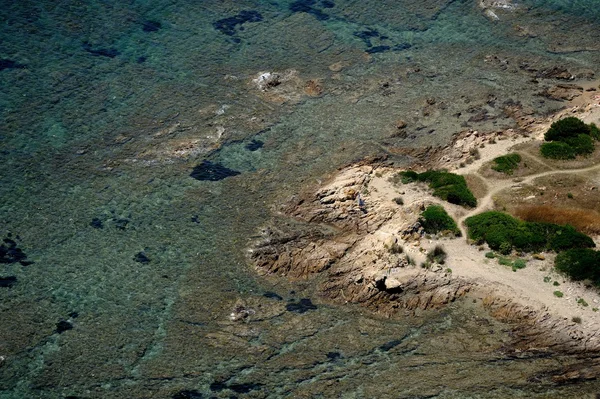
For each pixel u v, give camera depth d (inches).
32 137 2928.2
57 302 2396.7
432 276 2425.0
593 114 3053.6
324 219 2652.6
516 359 2234.3
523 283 2386.8
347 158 2893.7
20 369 2203.5
